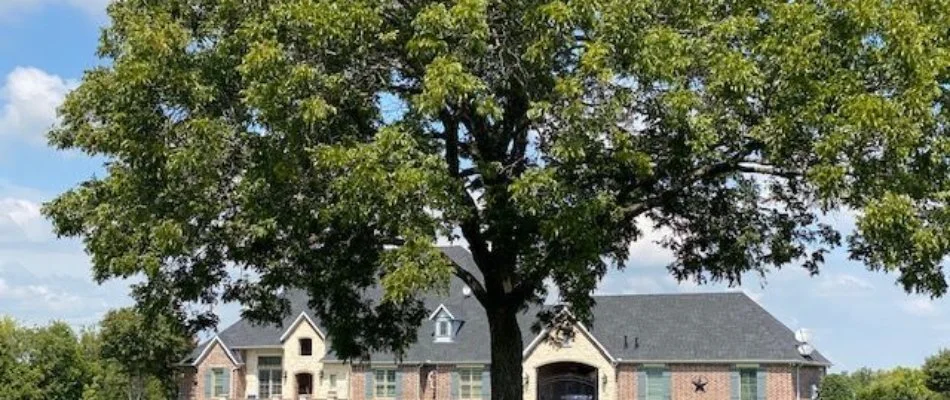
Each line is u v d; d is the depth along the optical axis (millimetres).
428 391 62281
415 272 14320
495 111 14453
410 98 15602
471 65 15039
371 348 24031
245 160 16062
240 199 16328
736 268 21234
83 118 18203
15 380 60594
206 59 15969
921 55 14109
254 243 17906
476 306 64688
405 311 23312
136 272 16953
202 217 16672
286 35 15078
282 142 15375
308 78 14500
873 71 14508
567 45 14727
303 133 15031
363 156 14344
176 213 16562
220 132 15648
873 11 14133
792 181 18234
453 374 61969
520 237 16672
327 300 22344
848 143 13836
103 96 17375
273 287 19516
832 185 14188
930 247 14367
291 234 17484
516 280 19219
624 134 15023
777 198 20312
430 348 62750
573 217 14898
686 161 16594
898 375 69750
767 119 14789
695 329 60000
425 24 14523
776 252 20750
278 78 14531
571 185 15234
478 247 18750
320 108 14375
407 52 15203
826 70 14430
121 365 65750
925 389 67250
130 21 16797
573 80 14273
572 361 58719
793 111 14422
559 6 14172
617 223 17625
